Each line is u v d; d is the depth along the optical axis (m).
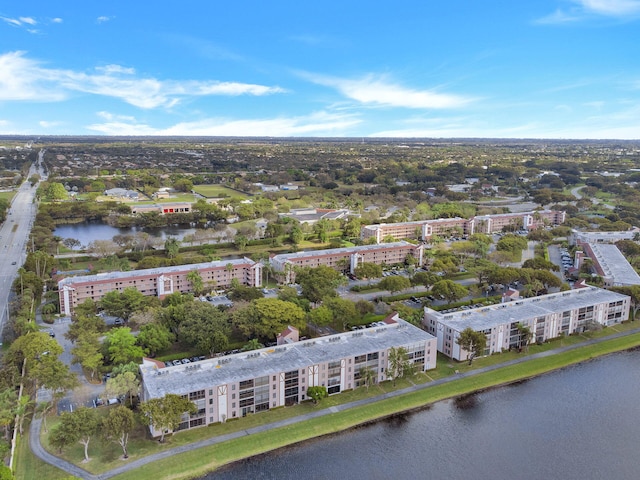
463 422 182.88
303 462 159.00
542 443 172.50
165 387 170.62
